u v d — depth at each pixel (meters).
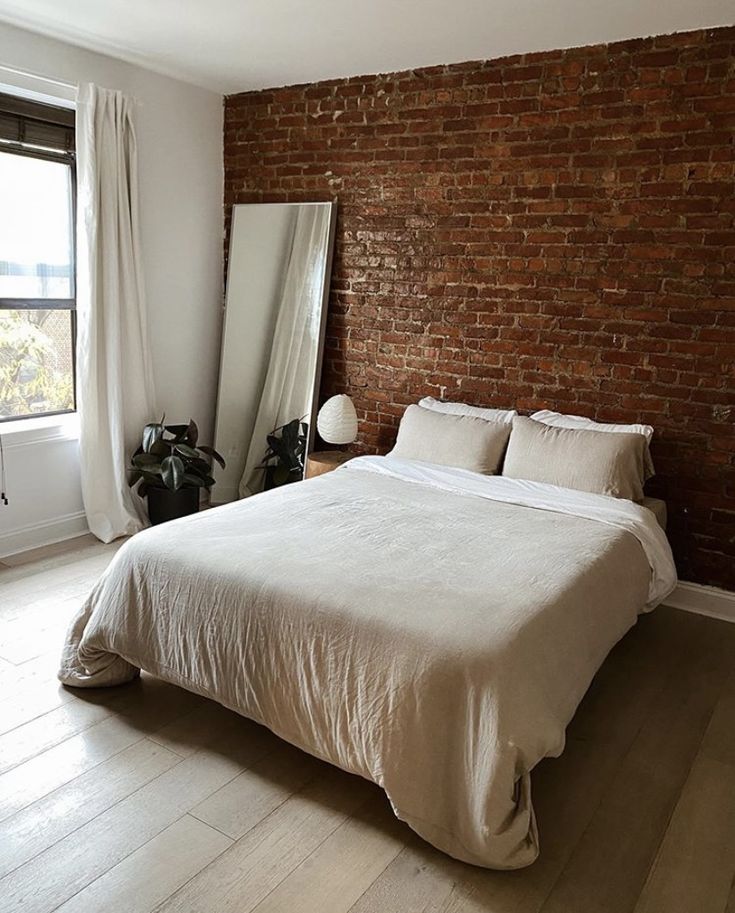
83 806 2.06
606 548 2.69
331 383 4.50
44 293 3.93
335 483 3.45
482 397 3.96
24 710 2.50
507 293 3.78
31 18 3.35
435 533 2.78
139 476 4.10
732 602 3.40
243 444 4.68
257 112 4.46
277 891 1.80
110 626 2.52
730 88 3.09
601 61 3.35
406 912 1.76
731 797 2.21
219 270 4.76
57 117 3.78
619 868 1.92
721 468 3.36
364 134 4.09
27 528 3.90
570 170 3.51
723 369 3.29
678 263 3.32
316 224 4.32
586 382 3.63
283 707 2.18
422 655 1.94
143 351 4.14
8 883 1.78
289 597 2.19
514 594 2.23
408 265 4.07
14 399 3.90
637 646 3.15
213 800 2.11
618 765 2.35
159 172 4.25
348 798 2.15
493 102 3.66
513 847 1.85
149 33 3.50
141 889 1.78
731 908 1.81
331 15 3.15
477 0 2.88
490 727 1.84
